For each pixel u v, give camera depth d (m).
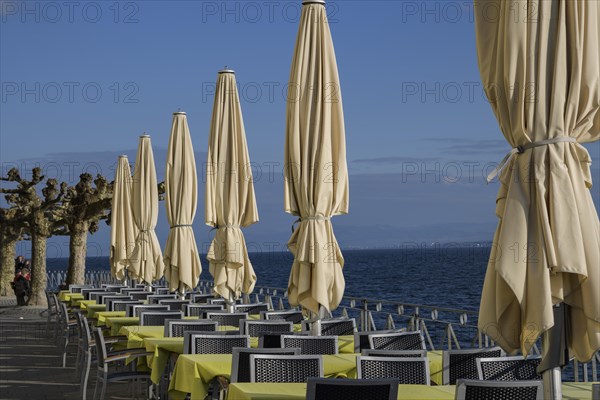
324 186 7.87
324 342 7.41
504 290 4.45
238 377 6.28
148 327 10.39
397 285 58.12
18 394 10.14
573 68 4.49
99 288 18.64
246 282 11.23
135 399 9.72
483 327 4.52
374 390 4.78
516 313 4.50
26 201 27.23
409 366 5.86
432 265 107.69
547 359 4.42
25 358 13.73
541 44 4.50
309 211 7.87
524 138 4.47
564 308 4.47
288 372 5.89
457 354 6.29
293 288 8.00
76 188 25.14
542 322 4.24
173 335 9.06
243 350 6.26
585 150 4.50
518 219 4.39
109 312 13.43
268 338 7.52
